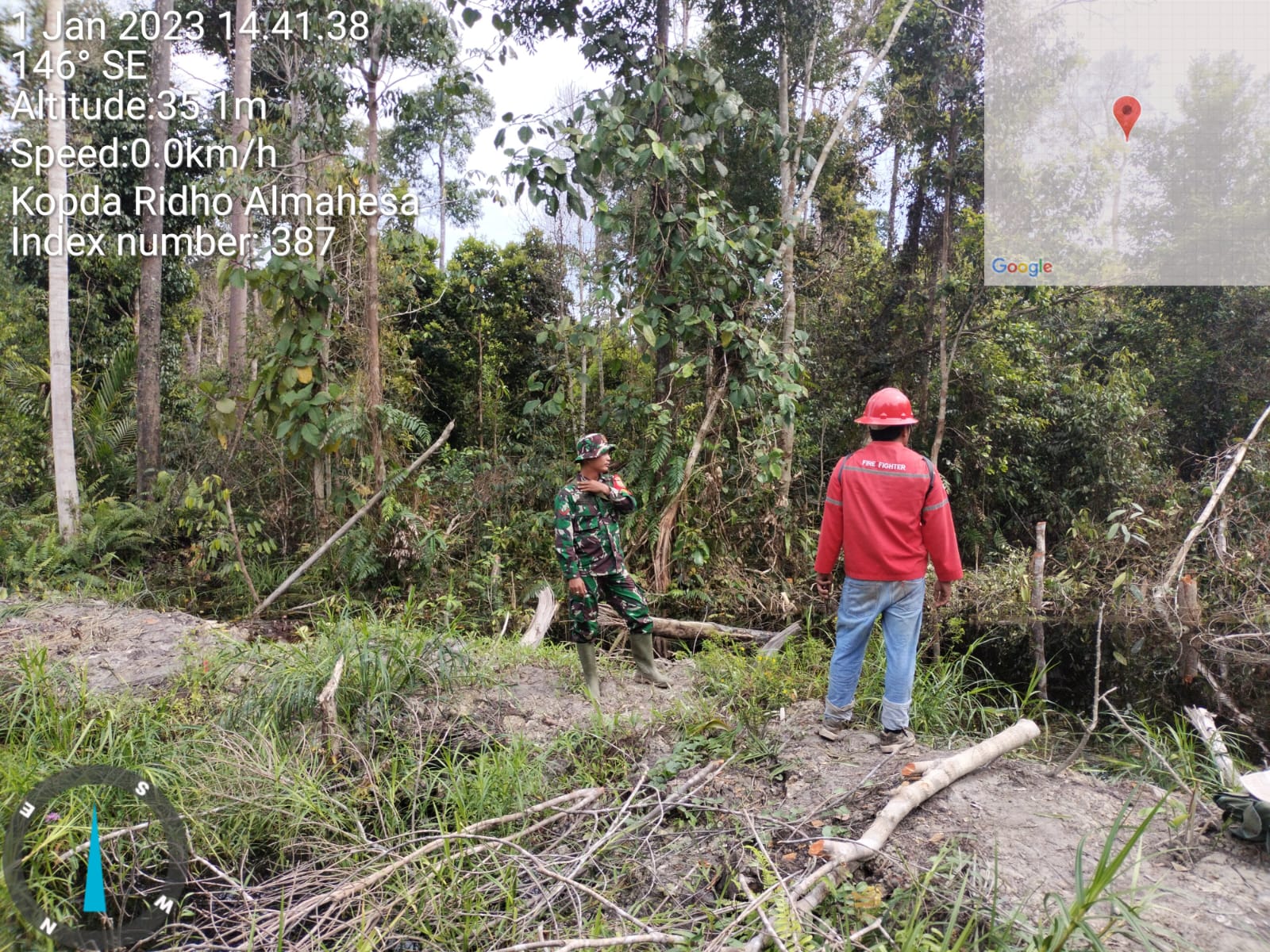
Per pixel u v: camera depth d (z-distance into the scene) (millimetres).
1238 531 6773
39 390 12711
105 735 4281
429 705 4895
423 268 15273
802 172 9711
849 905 2834
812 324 12203
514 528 9227
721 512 8664
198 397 11969
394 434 9227
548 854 3463
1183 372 12242
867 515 4027
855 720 4660
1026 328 11094
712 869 3254
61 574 8836
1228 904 2820
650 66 8336
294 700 4723
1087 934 2438
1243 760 4383
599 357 10922
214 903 3318
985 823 3334
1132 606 5918
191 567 8773
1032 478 11320
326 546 8148
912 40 11547
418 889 3184
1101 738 4809
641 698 5168
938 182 11484
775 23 10516
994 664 6230
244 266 8414
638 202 8414
